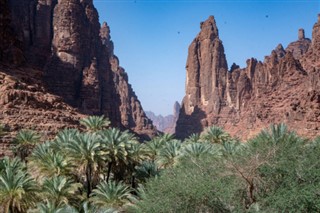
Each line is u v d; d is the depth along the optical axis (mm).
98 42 163375
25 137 61938
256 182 33344
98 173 45219
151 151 63875
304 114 107438
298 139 41938
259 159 32625
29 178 35406
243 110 188375
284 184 31797
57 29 149375
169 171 36844
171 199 30031
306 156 34000
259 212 28922
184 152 52719
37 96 98000
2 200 32875
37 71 124125
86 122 68188
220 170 33469
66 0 152000
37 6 160000
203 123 198500
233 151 48781
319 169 30875
